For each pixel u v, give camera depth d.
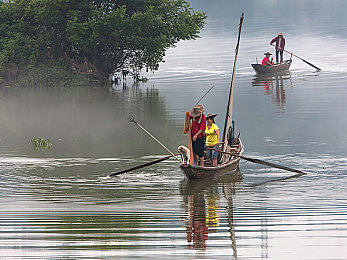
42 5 128.38
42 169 46.25
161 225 30.25
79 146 57.00
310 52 154.75
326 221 30.52
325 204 34.50
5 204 35.06
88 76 130.38
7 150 55.16
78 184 40.94
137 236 28.16
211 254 25.61
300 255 25.34
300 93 93.38
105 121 74.25
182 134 62.69
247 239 27.67
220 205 34.72
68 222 30.78
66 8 126.31
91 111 84.44
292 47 165.88
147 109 84.62
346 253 25.53
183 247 26.47
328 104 80.12
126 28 126.44
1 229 29.44
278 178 42.31
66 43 132.12
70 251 25.97
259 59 148.62
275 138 58.09
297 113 73.44
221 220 31.08
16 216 32.09
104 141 59.75
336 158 48.41
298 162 47.41
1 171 45.38
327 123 65.69
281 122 67.38
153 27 130.38
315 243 26.91
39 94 111.38
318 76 116.69
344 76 114.44
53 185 40.62
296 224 29.98
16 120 76.75
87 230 29.34
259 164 47.44
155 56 129.62
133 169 43.62
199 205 34.56
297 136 58.81
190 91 105.19
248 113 75.12
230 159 46.62
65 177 43.31
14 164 48.25
